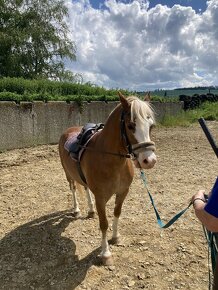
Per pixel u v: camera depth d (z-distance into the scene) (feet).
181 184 24.86
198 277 13.17
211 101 92.02
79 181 16.67
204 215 7.13
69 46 86.74
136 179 26.35
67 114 46.39
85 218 18.78
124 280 13.14
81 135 15.52
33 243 16.33
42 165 31.89
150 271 13.64
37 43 82.74
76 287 12.86
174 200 21.34
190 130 56.34
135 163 12.32
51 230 17.52
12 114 38.91
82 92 54.85
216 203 6.95
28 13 83.05
